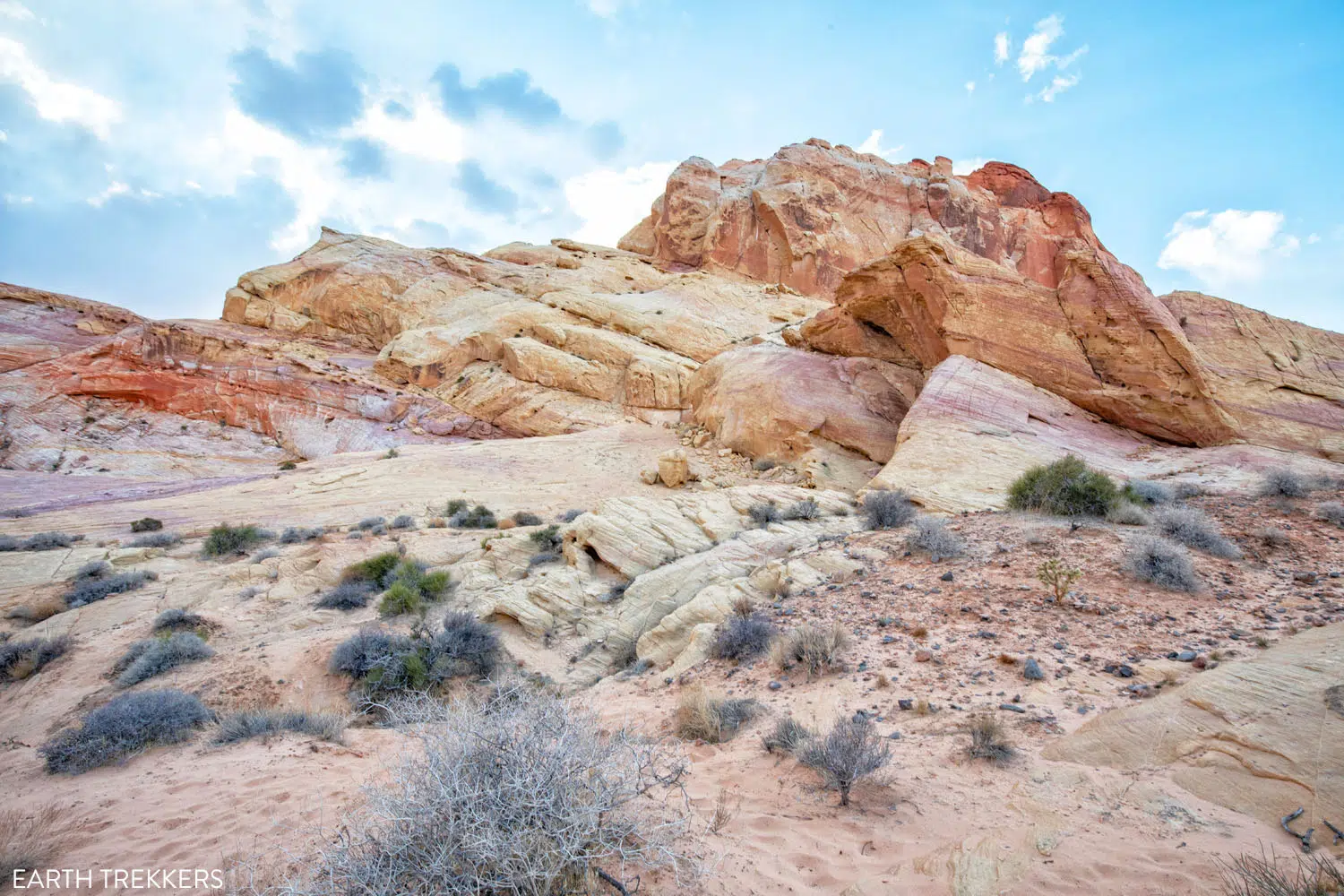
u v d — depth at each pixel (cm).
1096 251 2123
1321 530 862
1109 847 311
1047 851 314
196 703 740
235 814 468
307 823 437
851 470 2362
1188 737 390
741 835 364
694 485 2672
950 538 987
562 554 1494
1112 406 1986
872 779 411
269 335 5059
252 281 5522
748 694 629
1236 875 276
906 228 6750
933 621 708
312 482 2611
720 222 6303
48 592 1407
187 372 3819
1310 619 559
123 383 3634
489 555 1488
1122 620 626
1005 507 1265
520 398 4081
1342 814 301
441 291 5438
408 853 297
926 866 316
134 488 2691
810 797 401
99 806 502
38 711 892
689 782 445
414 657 902
